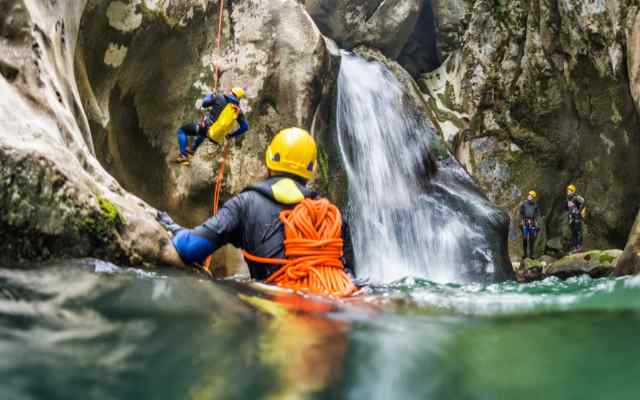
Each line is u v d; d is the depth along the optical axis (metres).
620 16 12.16
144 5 7.41
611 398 1.34
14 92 3.46
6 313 1.81
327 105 10.43
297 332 1.90
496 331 1.98
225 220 3.74
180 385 1.34
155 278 2.84
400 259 11.15
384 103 13.13
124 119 7.71
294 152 3.95
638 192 14.17
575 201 14.52
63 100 4.05
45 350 1.49
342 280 3.44
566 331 1.96
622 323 2.09
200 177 8.27
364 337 1.87
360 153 11.78
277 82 9.05
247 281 3.55
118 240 3.19
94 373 1.37
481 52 16.23
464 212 11.89
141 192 7.91
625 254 8.20
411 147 12.91
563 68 14.73
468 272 10.99
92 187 3.27
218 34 8.46
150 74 8.02
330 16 15.02
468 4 16.53
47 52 4.17
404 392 1.37
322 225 3.61
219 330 1.86
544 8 14.66
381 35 15.49
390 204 11.66
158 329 1.81
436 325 2.09
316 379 1.43
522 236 15.63
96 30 6.87
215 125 6.64
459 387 1.41
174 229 3.96
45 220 2.87
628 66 11.84
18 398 1.19
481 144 16.17
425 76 17.17
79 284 2.39
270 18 9.09
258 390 1.34
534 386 1.41
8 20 3.72
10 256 2.77
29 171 2.84
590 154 15.00
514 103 15.85
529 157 15.95
